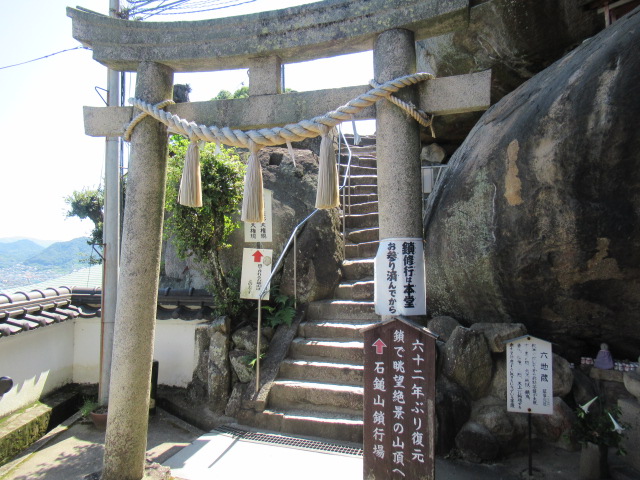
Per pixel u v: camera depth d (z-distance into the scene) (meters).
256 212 3.25
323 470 3.92
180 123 3.40
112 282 5.64
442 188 5.36
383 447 3.10
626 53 3.44
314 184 7.36
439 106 3.22
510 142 4.25
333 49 3.46
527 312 4.56
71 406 5.71
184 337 6.15
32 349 5.45
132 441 3.49
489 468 3.90
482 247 4.55
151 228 3.61
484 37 6.52
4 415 4.95
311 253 6.50
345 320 6.11
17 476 4.09
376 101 3.19
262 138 3.24
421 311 3.14
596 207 3.68
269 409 4.95
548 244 4.03
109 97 5.89
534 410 3.85
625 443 3.86
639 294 3.83
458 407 4.18
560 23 5.89
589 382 4.49
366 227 7.90
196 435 4.99
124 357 3.50
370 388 3.15
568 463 3.93
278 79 3.56
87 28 3.67
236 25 3.46
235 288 6.05
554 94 3.94
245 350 5.57
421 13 3.09
